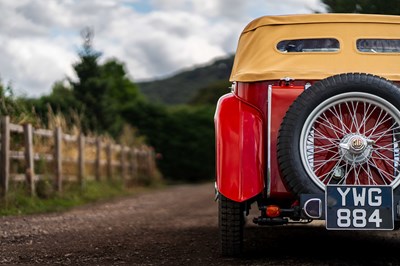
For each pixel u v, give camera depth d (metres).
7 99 13.52
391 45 6.01
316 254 5.91
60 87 28.30
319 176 5.07
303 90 5.28
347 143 4.95
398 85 5.43
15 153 12.08
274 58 6.02
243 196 5.21
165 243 6.78
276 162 5.21
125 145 24.55
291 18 6.12
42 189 13.16
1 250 6.25
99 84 28.09
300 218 5.21
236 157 5.26
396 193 4.96
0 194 11.09
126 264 5.40
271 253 6.00
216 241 6.94
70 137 15.63
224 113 5.41
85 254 5.99
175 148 40.38
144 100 43.44
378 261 5.43
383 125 5.04
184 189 24.23
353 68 5.82
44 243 6.77
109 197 16.67
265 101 5.43
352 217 4.91
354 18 6.05
